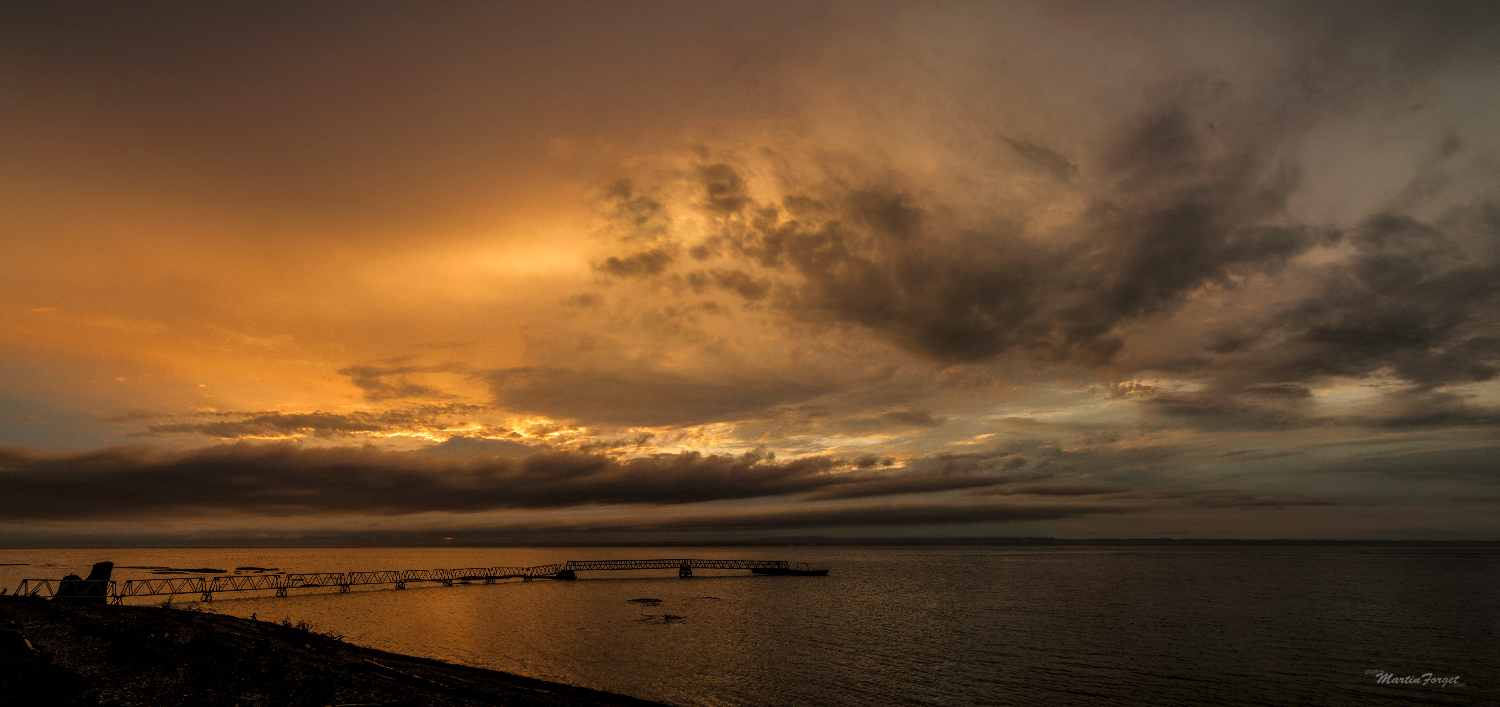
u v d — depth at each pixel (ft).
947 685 138.82
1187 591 383.45
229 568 599.98
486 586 389.19
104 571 203.51
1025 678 147.54
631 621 224.12
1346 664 171.12
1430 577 537.24
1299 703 133.49
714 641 184.55
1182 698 134.41
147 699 70.18
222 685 77.20
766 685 133.39
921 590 379.55
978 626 227.40
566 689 111.65
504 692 100.48
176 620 153.58
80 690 69.31
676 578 484.74
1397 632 226.79
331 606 266.57
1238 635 215.72
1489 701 137.80
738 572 587.68
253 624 163.84
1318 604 313.94
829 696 126.72
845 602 304.71
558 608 263.90
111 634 105.70
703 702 118.93
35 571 458.09
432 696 88.12
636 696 120.67
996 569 642.63
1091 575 543.39
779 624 224.12
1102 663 166.30
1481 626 241.14
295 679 84.28
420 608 259.80
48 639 102.78
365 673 101.50
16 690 60.90
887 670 151.23
